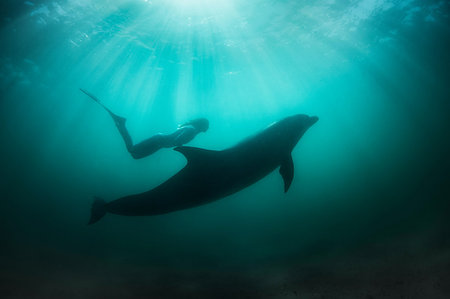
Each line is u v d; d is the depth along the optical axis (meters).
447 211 9.51
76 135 61.47
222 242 13.09
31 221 15.92
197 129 4.53
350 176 33.91
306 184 39.62
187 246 12.48
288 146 3.73
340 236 10.98
